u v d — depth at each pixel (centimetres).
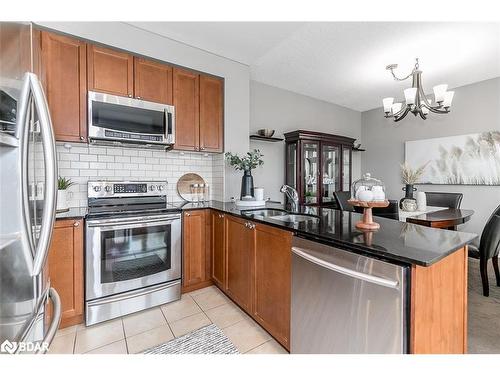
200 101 270
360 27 233
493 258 251
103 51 215
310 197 390
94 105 206
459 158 383
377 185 149
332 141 412
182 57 256
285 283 153
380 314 103
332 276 122
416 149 435
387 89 400
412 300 96
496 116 349
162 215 219
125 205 243
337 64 311
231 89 292
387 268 100
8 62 72
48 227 85
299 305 141
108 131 211
